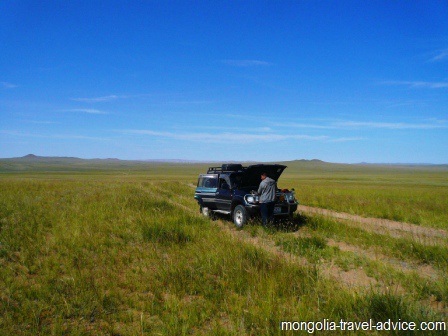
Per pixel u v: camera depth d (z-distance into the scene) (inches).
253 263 259.1
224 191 518.6
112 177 3097.9
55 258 279.3
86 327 171.9
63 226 392.2
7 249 301.3
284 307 185.9
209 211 567.8
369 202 758.5
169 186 1366.9
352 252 313.3
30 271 252.2
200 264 265.3
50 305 191.9
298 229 447.2
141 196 712.4
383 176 4089.6
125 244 337.4
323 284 218.1
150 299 204.8
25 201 619.2
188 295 215.3
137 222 422.6
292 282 219.8
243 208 462.9
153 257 289.1
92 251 309.7
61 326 168.1
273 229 417.4
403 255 307.7
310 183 2123.5
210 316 184.4
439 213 601.6
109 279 234.1
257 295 201.5
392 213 600.4
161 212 511.5
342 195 960.9
